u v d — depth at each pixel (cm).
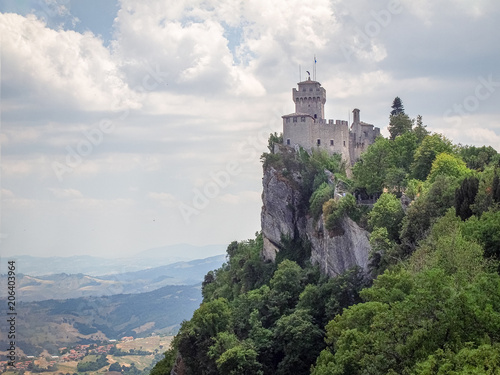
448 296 8219
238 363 14625
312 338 14788
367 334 9512
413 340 8000
